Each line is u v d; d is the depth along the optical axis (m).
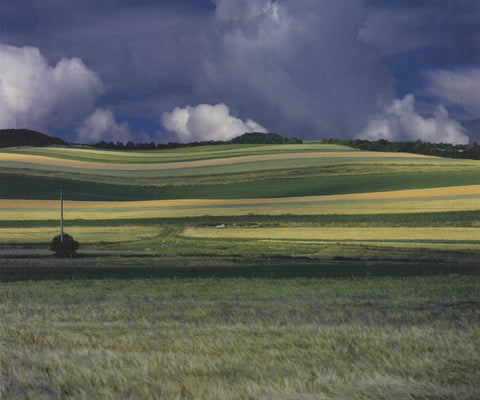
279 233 68.62
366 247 57.03
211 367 7.99
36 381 7.47
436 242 59.12
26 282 31.72
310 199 89.19
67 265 43.19
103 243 65.81
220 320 15.63
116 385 7.12
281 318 15.82
